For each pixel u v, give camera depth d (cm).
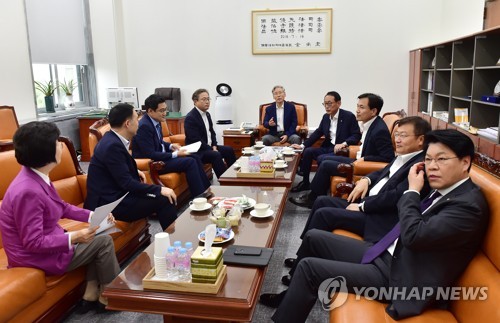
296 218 341
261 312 205
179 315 137
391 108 557
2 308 155
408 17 530
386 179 229
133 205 255
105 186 248
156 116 359
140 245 283
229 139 488
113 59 602
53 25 538
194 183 352
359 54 551
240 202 224
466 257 139
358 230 220
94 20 597
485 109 352
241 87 591
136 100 538
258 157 297
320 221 225
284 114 495
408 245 140
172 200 260
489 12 364
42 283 177
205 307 134
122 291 141
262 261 156
